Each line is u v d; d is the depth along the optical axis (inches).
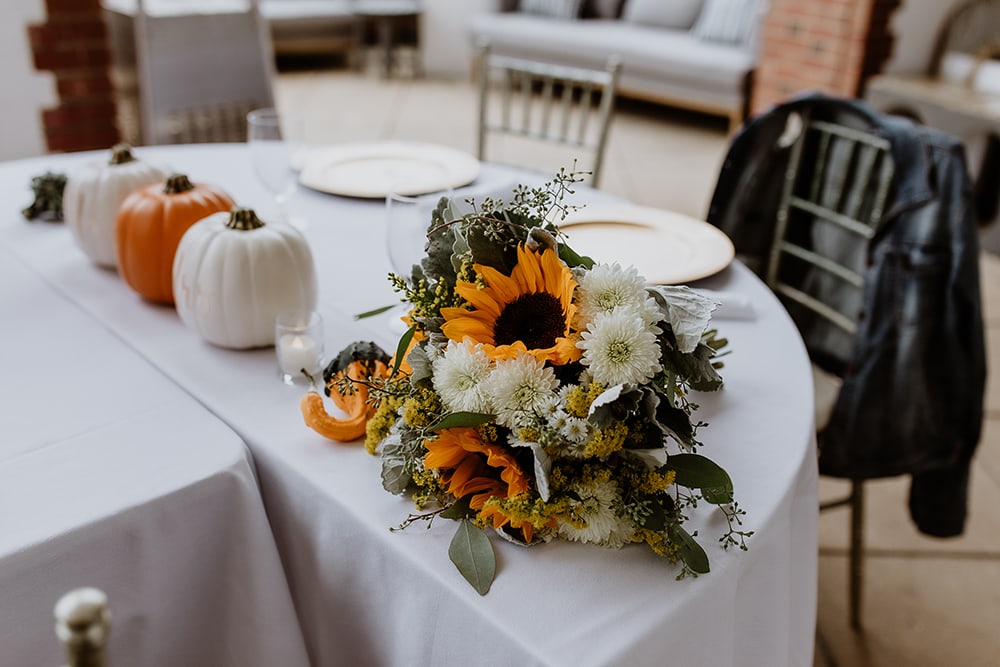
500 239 30.3
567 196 61.1
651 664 26.9
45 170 67.0
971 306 55.7
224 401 38.1
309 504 33.4
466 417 28.1
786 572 33.6
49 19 108.4
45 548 29.5
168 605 33.9
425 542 30.1
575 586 28.3
